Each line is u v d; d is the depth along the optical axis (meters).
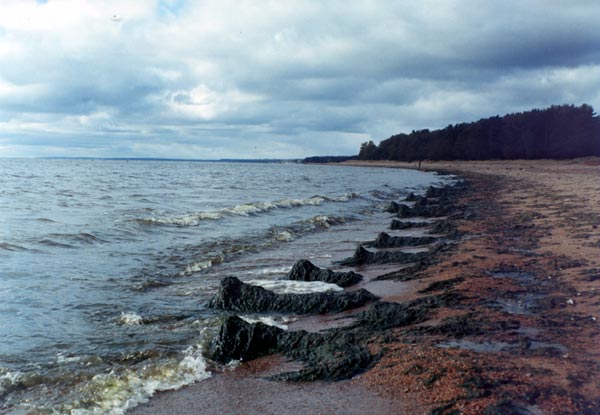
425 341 7.16
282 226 20.73
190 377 6.46
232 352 7.09
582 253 13.27
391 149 149.75
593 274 10.84
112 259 13.63
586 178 50.25
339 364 6.42
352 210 29.19
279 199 33.75
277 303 9.46
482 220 21.58
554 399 5.34
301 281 11.41
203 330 8.16
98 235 16.72
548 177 54.47
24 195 30.81
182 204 28.39
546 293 9.71
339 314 9.12
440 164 118.00
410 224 21.55
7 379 6.30
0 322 8.38
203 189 41.81
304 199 33.09
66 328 8.27
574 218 20.22
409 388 5.74
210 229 19.36
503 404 5.20
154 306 9.62
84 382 6.28
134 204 27.44
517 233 17.53
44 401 5.80
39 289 10.45
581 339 7.16
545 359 6.42
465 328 7.63
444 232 19.12
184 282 11.59
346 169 118.75
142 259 13.78
